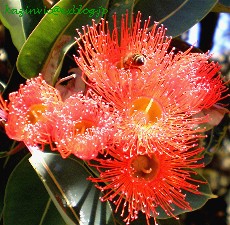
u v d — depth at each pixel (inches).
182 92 5.8
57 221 6.3
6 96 6.4
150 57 5.9
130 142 5.6
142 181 5.9
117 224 6.5
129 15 6.3
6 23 6.4
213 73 6.2
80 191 6.0
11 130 5.7
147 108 5.8
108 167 5.8
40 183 6.3
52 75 6.1
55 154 6.0
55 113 5.6
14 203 6.2
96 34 5.9
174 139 5.7
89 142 5.5
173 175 5.9
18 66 6.2
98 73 5.7
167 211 6.1
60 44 6.2
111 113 5.6
